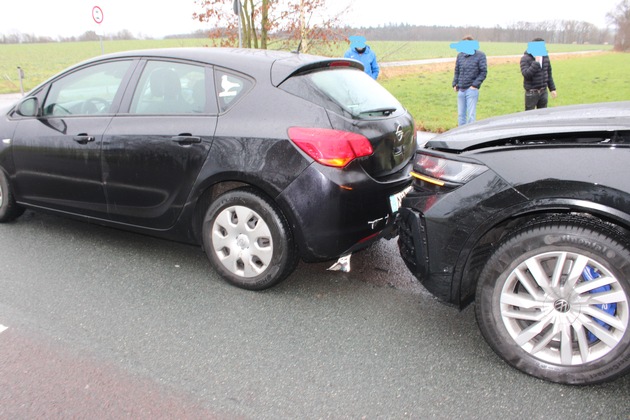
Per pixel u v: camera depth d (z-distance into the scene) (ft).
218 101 11.70
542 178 8.07
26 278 12.52
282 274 11.40
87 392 8.30
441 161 9.12
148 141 12.23
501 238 8.69
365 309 11.10
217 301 11.43
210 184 11.58
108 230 15.85
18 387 8.41
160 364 9.09
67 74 14.35
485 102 72.13
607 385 8.41
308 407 8.00
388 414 7.84
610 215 7.61
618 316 7.80
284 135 10.70
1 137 15.14
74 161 13.61
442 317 10.78
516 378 8.66
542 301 8.29
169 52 12.80
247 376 8.78
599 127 7.99
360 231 11.05
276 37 41.16
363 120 11.12
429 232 9.19
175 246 14.66
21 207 16.03
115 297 11.59
